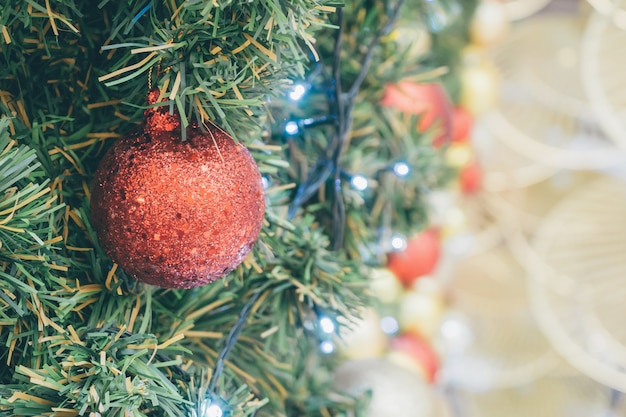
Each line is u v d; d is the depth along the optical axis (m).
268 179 0.52
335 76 0.52
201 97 0.42
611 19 1.01
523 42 1.16
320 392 0.60
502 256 1.19
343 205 0.55
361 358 0.65
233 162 0.41
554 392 1.11
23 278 0.43
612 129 1.07
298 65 0.45
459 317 1.07
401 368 0.64
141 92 0.44
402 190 0.62
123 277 0.46
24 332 0.44
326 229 0.57
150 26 0.42
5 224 0.41
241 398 0.48
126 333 0.44
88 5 0.45
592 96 1.08
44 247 0.42
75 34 0.45
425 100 0.62
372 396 0.61
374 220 0.61
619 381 1.07
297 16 0.42
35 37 0.45
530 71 1.16
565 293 1.12
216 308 0.52
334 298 0.51
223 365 0.50
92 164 0.47
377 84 0.58
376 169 0.59
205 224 0.41
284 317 0.51
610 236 1.12
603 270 1.11
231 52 0.42
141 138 0.41
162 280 0.42
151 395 0.41
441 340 0.93
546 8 1.18
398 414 0.61
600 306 1.10
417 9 0.61
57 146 0.46
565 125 1.17
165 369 0.46
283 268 0.51
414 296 0.76
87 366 0.42
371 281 0.56
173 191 0.40
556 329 1.11
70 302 0.43
